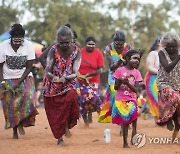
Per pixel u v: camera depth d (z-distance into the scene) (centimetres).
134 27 6406
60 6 5728
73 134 1312
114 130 1410
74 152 1002
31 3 5741
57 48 1084
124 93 1071
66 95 1073
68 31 1066
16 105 1225
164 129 1410
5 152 1012
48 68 1080
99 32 5972
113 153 993
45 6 5738
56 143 1137
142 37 6069
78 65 1092
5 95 1233
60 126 1080
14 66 1226
